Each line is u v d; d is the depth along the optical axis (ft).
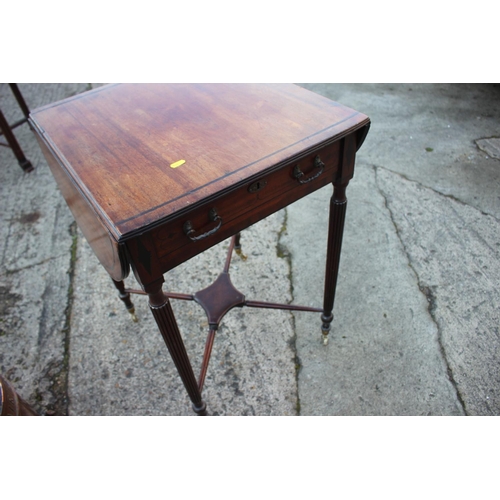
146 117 3.92
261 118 3.73
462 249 6.33
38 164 8.96
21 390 5.32
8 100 10.82
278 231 7.02
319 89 10.12
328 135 3.42
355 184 7.57
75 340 5.81
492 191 7.19
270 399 5.01
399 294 5.86
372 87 10.09
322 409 4.86
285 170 3.38
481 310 5.56
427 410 4.74
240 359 5.42
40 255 7.02
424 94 9.75
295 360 5.34
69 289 6.47
